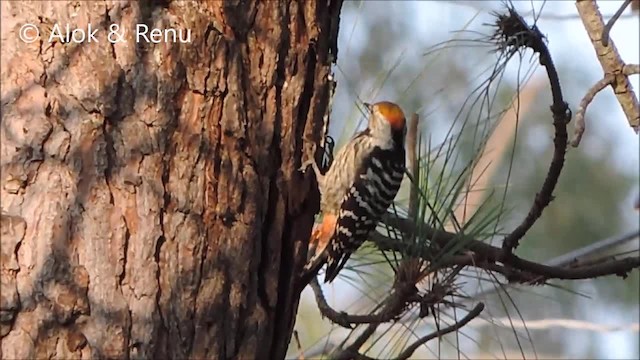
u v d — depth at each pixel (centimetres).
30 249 655
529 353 1752
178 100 708
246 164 744
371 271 989
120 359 666
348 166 1013
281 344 791
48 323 654
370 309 1009
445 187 871
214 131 724
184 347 695
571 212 1844
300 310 1274
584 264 1014
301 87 799
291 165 795
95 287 665
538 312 1791
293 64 793
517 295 1700
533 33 849
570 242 1831
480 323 1102
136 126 688
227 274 722
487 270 901
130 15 695
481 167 1341
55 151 667
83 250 666
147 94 693
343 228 970
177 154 704
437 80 1323
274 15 777
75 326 660
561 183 1859
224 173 726
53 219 660
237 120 737
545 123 1795
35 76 671
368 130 1074
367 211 974
